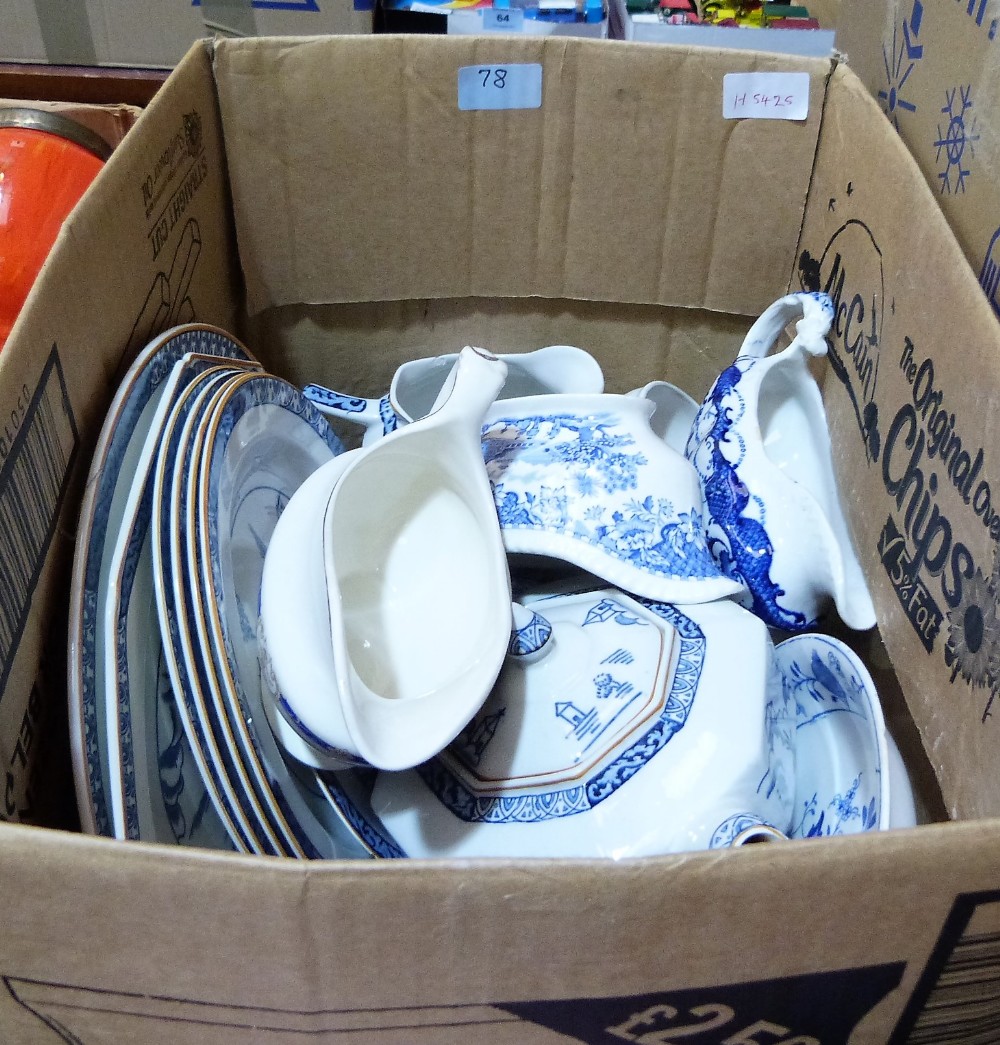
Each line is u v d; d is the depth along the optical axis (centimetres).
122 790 42
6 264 62
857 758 54
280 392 62
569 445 58
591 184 73
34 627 44
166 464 48
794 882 31
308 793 54
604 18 98
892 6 65
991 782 44
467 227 75
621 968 33
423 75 67
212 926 31
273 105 68
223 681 46
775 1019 36
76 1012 36
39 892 31
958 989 36
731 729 48
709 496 63
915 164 56
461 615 55
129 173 54
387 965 32
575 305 81
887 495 58
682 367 84
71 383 47
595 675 52
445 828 51
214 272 71
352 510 56
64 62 82
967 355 49
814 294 66
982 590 46
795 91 67
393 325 82
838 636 72
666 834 46
